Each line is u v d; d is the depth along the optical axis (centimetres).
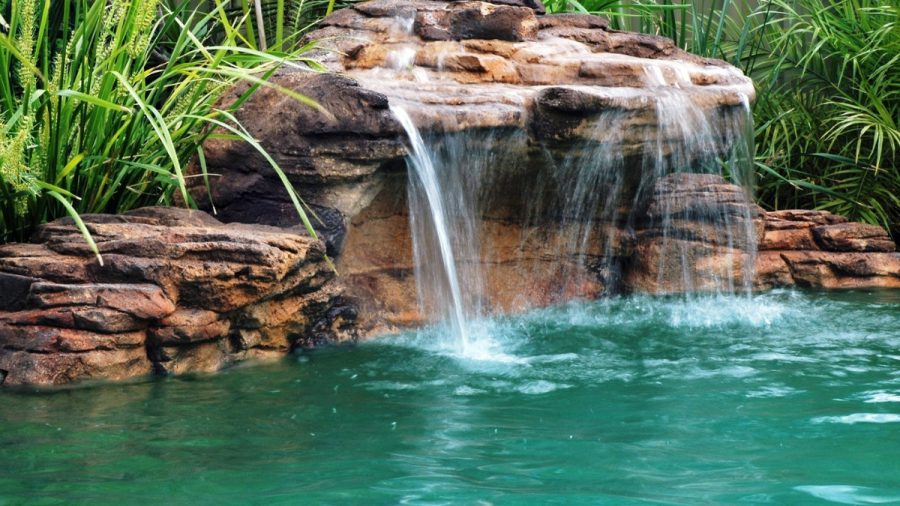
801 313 686
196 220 575
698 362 536
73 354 486
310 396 464
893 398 448
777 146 1052
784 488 321
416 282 636
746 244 784
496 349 579
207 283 513
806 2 1126
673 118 698
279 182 604
